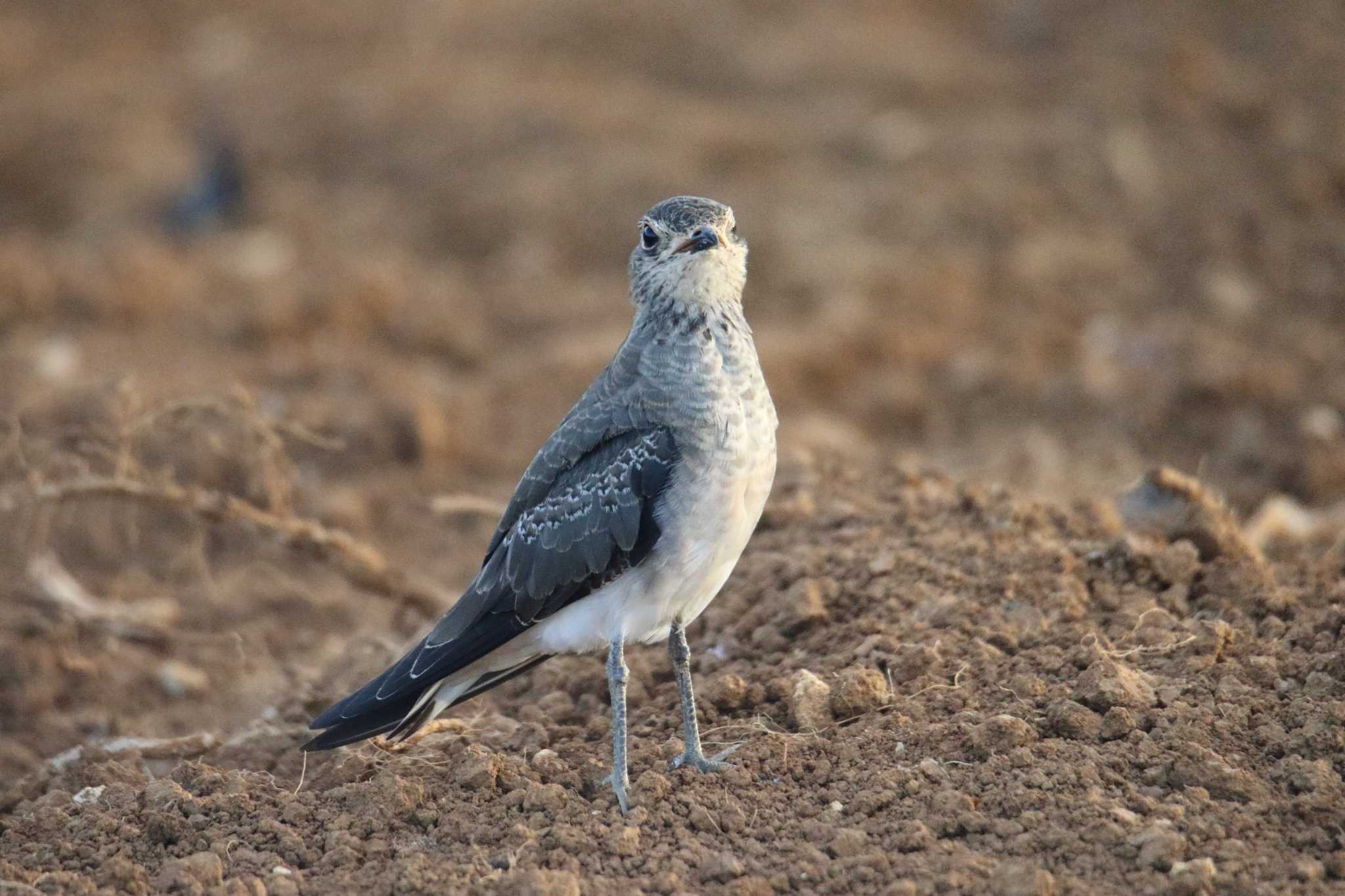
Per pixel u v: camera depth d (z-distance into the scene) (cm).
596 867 746
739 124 2517
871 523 1145
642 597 843
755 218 2198
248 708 1138
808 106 2606
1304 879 685
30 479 1161
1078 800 758
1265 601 956
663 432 834
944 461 1603
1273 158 2264
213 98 2872
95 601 1279
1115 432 1652
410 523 1532
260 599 1353
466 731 937
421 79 2827
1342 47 2597
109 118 2836
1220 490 1495
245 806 818
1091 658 888
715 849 757
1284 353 1778
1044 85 2567
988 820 752
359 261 2227
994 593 1001
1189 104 2420
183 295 2088
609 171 2378
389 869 745
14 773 1091
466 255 2288
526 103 2644
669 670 1010
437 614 1238
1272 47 2625
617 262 2205
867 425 1731
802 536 1150
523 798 809
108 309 2017
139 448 1433
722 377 835
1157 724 818
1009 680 884
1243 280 1991
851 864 727
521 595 864
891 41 2831
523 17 3098
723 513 835
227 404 1348
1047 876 686
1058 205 2188
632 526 830
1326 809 733
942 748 821
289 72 2966
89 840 804
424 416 1656
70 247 2334
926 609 987
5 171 2681
